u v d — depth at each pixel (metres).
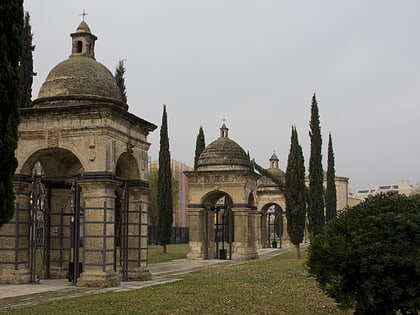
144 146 27.66
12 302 18.45
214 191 45.12
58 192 28.45
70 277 25.39
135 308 16.45
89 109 23.91
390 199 12.58
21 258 24.83
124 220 26.72
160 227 50.91
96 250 23.47
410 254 11.22
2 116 15.36
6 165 15.41
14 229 24.69
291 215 44.72
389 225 11.60
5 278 24.44
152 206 81.25
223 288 21.56
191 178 45.72
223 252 45.47
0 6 15.45
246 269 32.09
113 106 23.88
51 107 24.31
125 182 26.73
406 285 11.37
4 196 15.27
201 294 19.67
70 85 25.55
